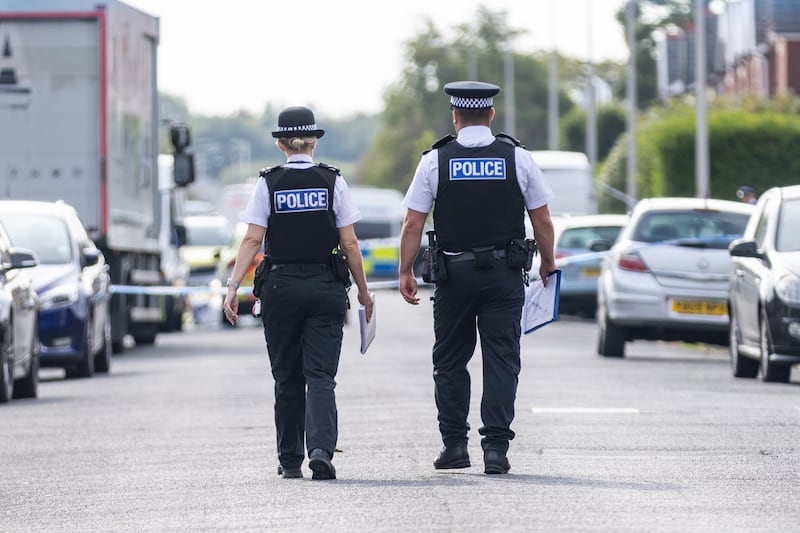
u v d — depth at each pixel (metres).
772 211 42.47
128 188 60.03
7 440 30.98
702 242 49.88
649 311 49.69
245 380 44.47
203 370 49.31
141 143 62.31
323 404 23.78
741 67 175.62
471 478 23.50
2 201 49.94
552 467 24.75
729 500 21.34
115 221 57.81
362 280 24.19
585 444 27.70
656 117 118.50
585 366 46.72
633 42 119.12
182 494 23.03
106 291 50.91
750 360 42.53
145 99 63.00
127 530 20.09
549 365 47.19
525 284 24.38
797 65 154.62
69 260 48.03
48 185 56.66
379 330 73.94
